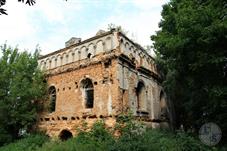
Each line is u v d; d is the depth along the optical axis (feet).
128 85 54.39
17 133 62.80
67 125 56.59
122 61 53.57
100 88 52.75
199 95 51.21
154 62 72.79
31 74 63.52
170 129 72.69
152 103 64.69
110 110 49.67
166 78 70.44
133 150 39.22
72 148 42.96
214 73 40.16
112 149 39.78
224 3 36.22
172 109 81.56
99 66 54.34
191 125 70.64
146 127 57.36
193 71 44.24
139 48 64.03
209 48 37.37
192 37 38.63
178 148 41.16
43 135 59.62
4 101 59.11
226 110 43.47
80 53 59.21
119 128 46.93
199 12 37.42
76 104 56.44
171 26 57.26
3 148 54.49
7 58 63.93
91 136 46.91
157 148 41.55
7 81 60.70
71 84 58.95
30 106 62.59
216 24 33.96
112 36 54.08
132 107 54.39
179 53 43.42
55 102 62.80
